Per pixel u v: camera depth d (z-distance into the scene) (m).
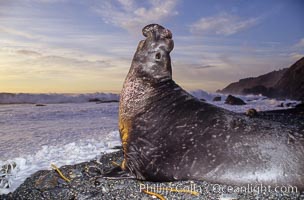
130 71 5.64
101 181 5.19
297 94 36.34
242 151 4.77
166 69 5.55
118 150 7.77
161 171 5.06
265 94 43.78
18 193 4.99
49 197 4.77
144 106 5.30
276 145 4.75
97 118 16.19
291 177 4.57
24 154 7.55
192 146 4.96
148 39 5.55
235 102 27.97
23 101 26.55
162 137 5.10
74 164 6.46
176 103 5.29
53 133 10.89
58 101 28.38
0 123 14.05
